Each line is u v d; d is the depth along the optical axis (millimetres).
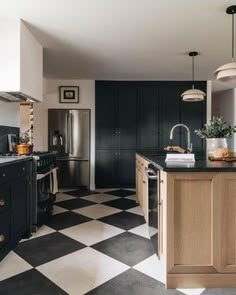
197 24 2680
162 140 5270
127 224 3098
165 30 2830
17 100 3295
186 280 1787
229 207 1780
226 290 1771
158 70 4504
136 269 2039
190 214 1775
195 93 3350
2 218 2098
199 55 3693
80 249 2404
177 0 2209
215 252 1779
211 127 2543
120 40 3105
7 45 2535
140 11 2395
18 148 3111
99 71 4574
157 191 2078
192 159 2223
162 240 1954
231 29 2811
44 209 3117
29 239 2643
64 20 2562
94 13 2422
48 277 1921
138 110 5266
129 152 5277
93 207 3867
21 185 2525
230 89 6371
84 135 5250
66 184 5227
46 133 5234
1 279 1892
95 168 5262
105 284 1831
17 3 2213
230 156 2275
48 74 4793
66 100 5246
